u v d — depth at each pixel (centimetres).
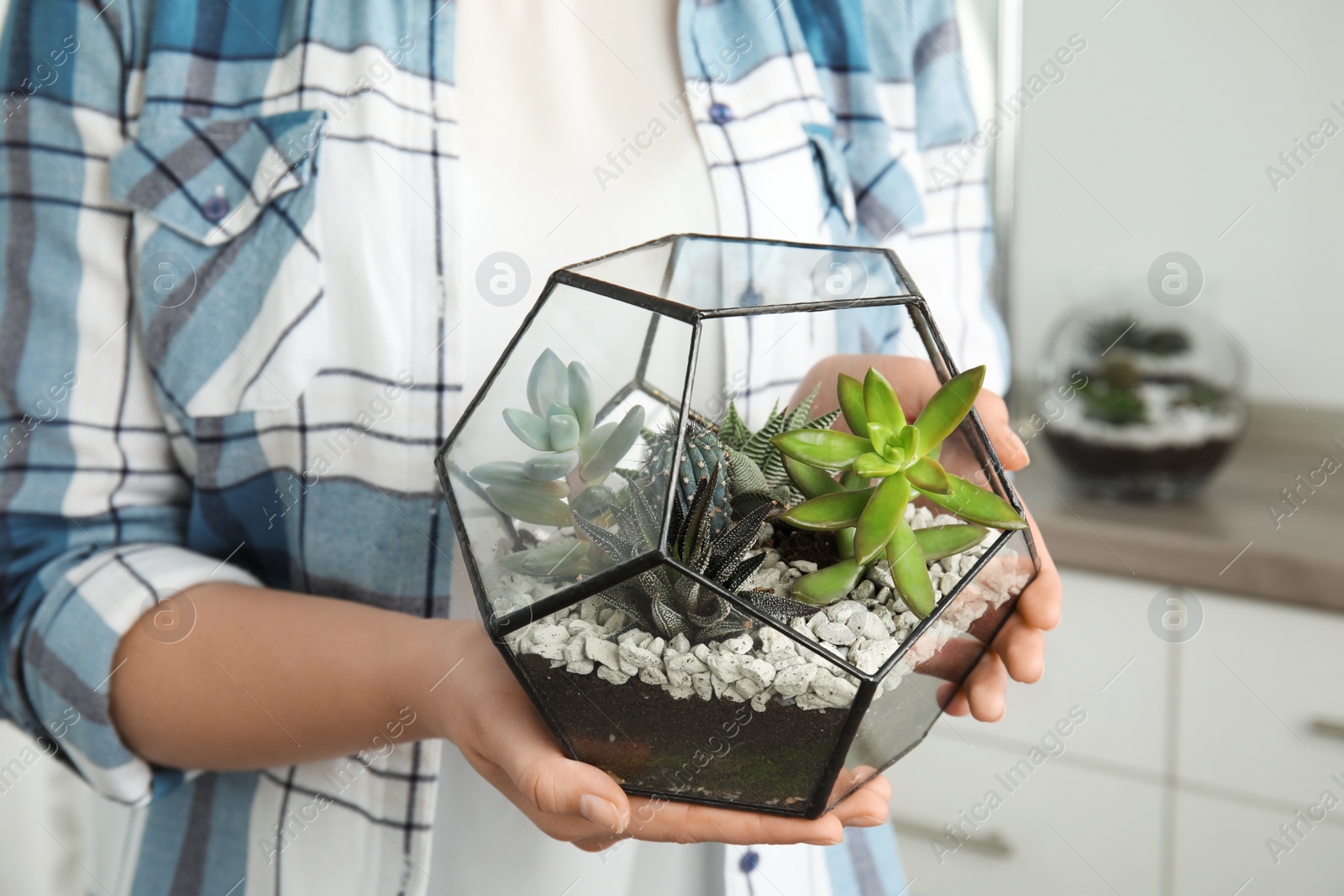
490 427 61
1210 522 119
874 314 69
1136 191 140
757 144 81
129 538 78
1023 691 126
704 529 59
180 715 72
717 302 64
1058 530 121
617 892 79
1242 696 116
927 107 91
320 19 75
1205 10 130
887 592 61
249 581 77
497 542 61
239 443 76
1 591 76
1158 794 122
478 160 78
